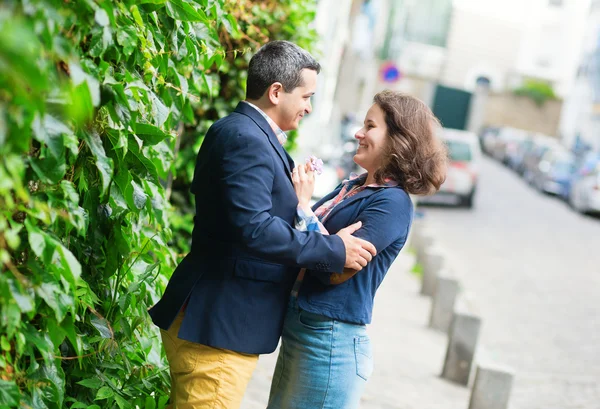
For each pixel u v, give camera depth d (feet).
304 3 20.26
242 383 9.63
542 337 31.55
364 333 10.07
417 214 57.82
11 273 6.84
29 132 6.17
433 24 146.92
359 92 97.40
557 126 150.61
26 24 5.36
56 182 7.30
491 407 19.49
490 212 73.67
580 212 80.38
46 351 7.65
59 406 8.10
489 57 150.92
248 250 9.04
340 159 51.57
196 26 10.68
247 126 9.37
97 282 9.96
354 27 80.64
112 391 9.64
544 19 152.15
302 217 9.61
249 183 9.05
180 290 9.59
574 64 152.87
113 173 8.98
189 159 19.94
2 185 5.95
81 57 7.52
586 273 49.90
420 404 19.92
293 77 9.68
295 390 9.99
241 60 18.52
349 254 9.27
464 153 71.77
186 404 9.55
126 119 8.34
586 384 25.53
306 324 9.84
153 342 11.52
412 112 10.11
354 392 10.00
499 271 46.16
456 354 22.91
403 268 41.39
